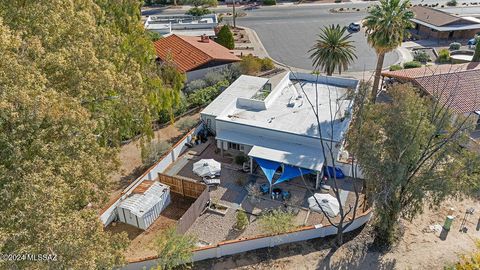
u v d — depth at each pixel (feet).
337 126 114.52
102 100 81.97
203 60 168.76
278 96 135.44
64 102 63.62
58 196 54.19
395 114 81.56
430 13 242.58
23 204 51.75
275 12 287.89
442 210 101.71
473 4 306.14
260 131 115.65
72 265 53.47
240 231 93.71
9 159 54.95
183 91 159.53
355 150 83.92
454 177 82.23
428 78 148.15
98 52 85.20
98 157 70.69
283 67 192.34
